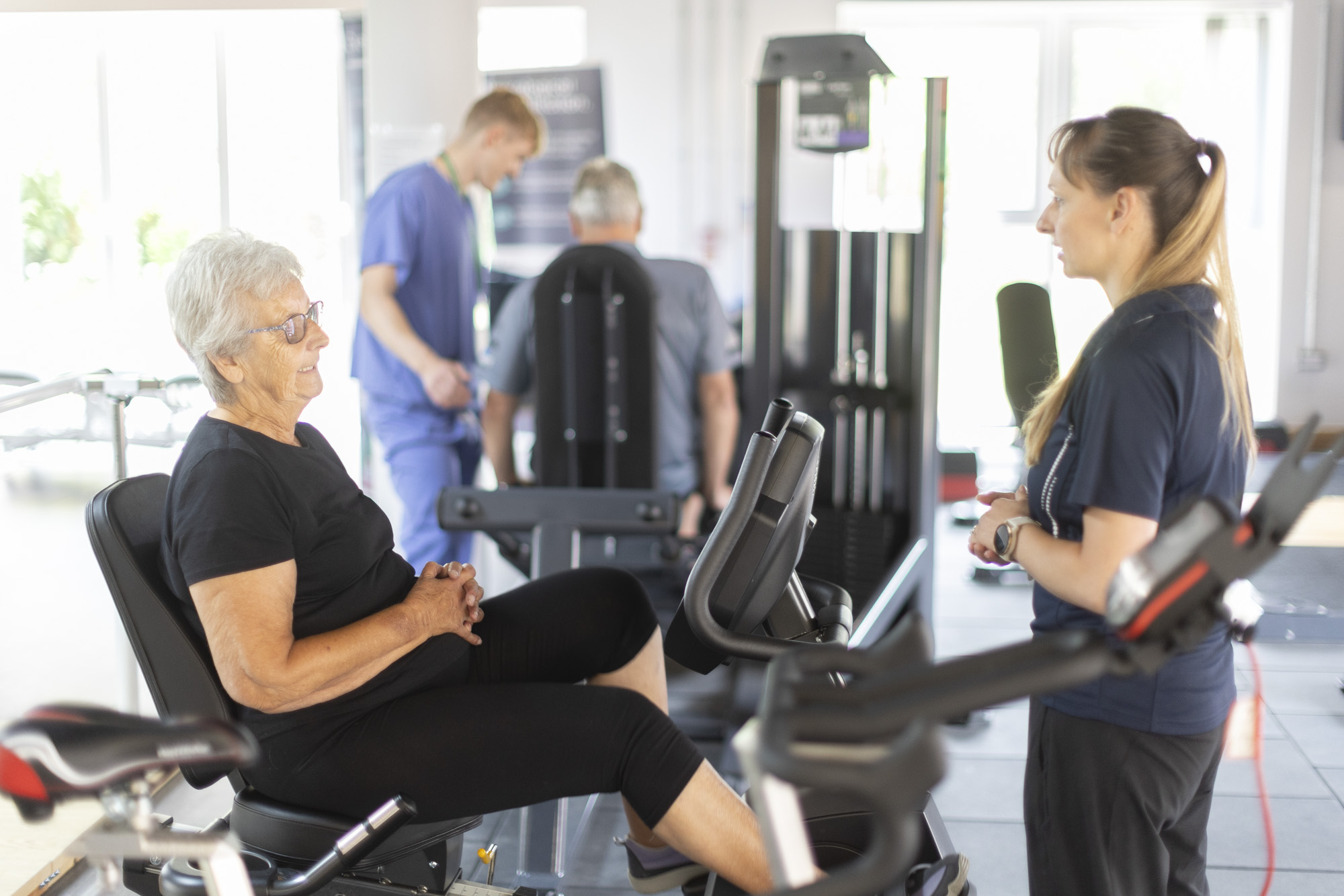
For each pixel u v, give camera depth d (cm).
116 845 98
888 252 299
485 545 406
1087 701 138
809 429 142
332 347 662
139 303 695
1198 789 148
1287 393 598
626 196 297
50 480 602
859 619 260
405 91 376
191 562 146
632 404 286
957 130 612
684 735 155
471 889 160
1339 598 311
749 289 312
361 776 154
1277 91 587
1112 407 130
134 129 679
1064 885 144
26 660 342
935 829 162
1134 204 137
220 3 464
